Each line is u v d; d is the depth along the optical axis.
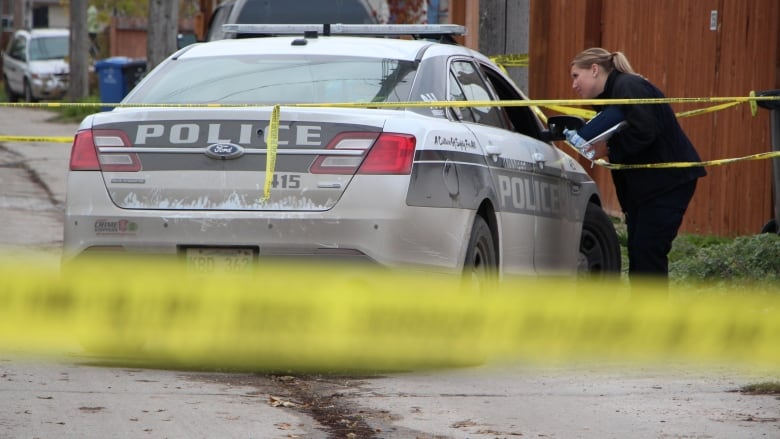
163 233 19.73
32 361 20.36
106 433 15.30
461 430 15.92
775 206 28.23
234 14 50.59
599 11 45.41
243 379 19.38
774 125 27.69
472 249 20.78
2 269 20.70
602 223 27.39
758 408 17.19
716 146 36.62
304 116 19.61
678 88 39.06
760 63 34.50
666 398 17.98
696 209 37.62
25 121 86.00
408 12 66.94
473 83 23.39
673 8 39.50
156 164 19.89
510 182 22.52
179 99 21.55
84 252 20.17
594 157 24.22
